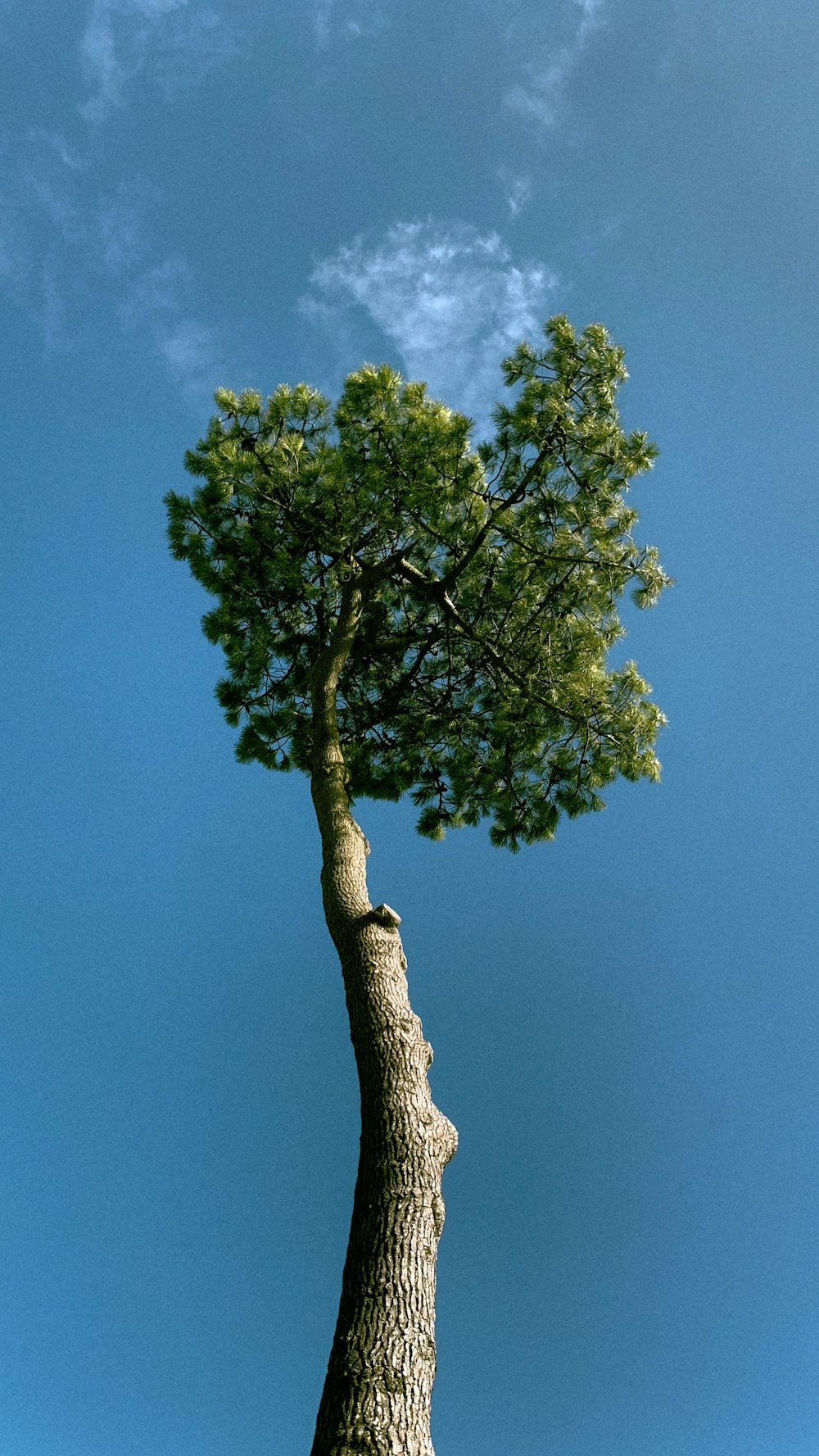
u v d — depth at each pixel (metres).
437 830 8.43
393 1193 3.74
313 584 7.45
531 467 7.36
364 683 8.16
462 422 6.86
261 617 7.68
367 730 8.25
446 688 8.24
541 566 7.62
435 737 8.27
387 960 4.75
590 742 7.93
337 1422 3.06
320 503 7.07
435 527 7.24
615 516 7.41
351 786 8.21
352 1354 3.24
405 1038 4.36
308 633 7.81
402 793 8.43
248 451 7.06
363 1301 3.40
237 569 7.45
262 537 7.34
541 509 7.42
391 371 6.96
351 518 7.14
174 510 7.32
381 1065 4.24
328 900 5.25
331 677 6.80
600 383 7.23
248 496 7.15
